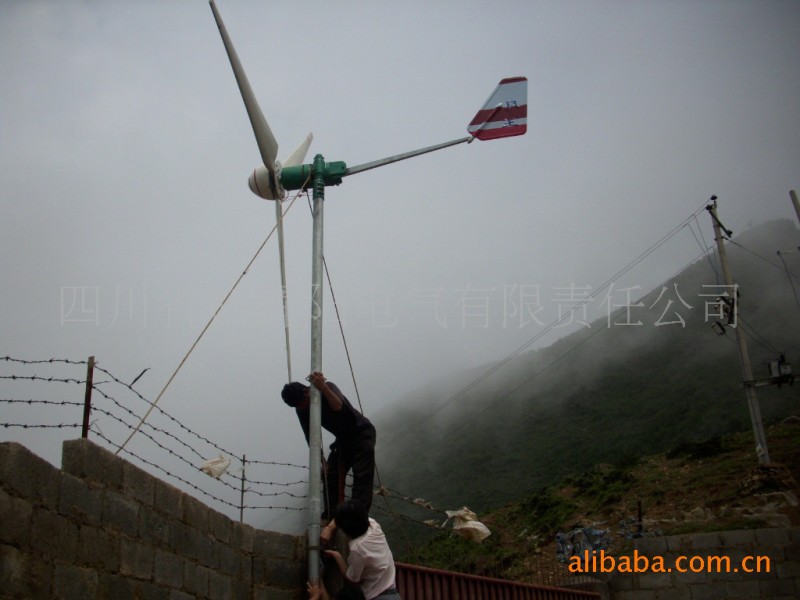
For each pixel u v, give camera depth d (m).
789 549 19.66
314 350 8.67
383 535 7.43
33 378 6.06
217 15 9.37
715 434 57.59
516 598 13.70
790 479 26.31
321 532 8.17
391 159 9.97
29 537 5.25
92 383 6.51
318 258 9.28
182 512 7.24
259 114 9.69
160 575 6.72
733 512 25.23
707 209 30.22
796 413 45.09
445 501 67.25
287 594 8.38
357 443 8.70
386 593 7.09
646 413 70.88
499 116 10.25
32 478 5.37
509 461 71.69
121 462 6.48
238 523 8.14
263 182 9.82
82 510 5.89
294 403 8.79
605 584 20.25
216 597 7.49
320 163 9.91
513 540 32.56
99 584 5.93
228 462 8.29
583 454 67.06
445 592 11.18
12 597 5.00
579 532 26.03
